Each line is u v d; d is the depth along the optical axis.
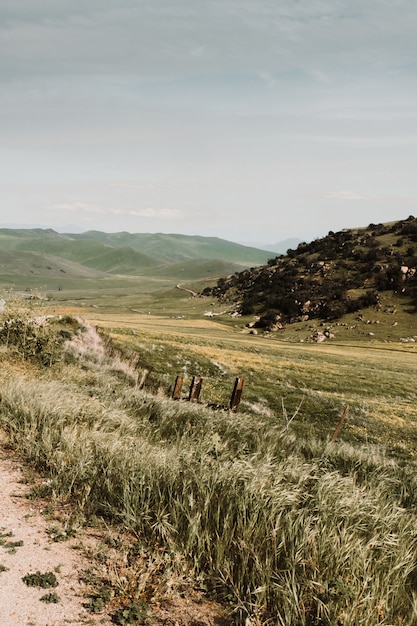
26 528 5.01
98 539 4.99
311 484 6.39
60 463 6.66
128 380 21.89
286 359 56.75
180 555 4.58
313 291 178.75
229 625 3.81
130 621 3.66
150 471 6.01
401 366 73.94
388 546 4.61
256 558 4.23
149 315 185.88
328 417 30.70
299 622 3.62
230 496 5.40
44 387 11.08
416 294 161.75
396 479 8.70
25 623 3.46
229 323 165.75
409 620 3.77
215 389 32.69
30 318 18.72
